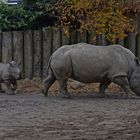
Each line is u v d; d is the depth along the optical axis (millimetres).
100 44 24406
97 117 15102
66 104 18000
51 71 20484
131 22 23828
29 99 19484
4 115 15688
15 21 26297
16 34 24781
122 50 20109
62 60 20047
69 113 15914
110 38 23500
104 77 20016
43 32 24625
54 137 12336
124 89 19922
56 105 17750
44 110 16609
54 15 25219
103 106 17391
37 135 12586
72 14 23844
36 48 24688
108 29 23406
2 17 26125
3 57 24938
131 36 24156
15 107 17344
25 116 15445
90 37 24453
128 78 19953
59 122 14352
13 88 22000
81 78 20172
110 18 23297
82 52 19984
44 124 14062
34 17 26016
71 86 22578
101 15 23141
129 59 20016
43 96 20547
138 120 14484
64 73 20031
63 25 24391
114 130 13180
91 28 23406
